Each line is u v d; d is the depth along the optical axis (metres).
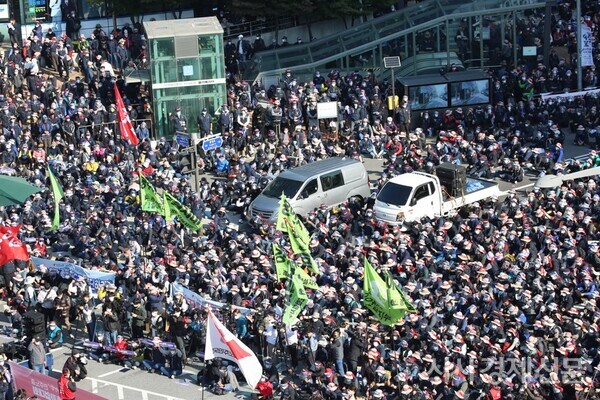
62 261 95.12
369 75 136.75
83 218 105.56
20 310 90.75
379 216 106.00
